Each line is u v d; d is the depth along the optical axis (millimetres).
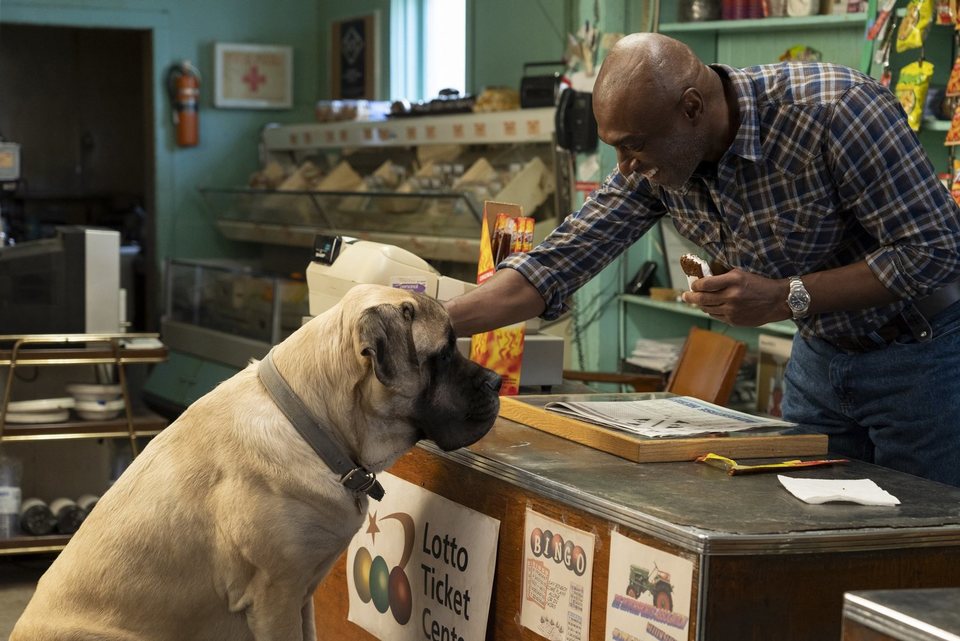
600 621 1854
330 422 2039
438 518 2275
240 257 8664
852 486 1917
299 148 8039
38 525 4496
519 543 2059
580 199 5520
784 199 2223
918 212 2092
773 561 1669
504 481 2098
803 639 1703
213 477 2035
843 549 1700
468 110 6367
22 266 4688
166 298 8125
